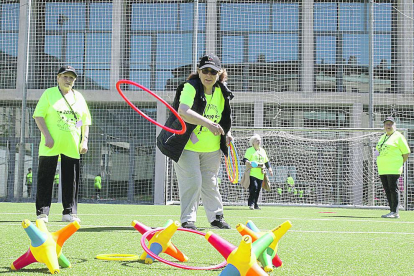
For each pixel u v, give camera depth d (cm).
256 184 1205
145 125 1889
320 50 1858
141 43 1892
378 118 1847
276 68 1859
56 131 626
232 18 1866
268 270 271
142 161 1886
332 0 1862
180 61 1883
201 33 1858
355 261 329
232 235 480
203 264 298
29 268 270
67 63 1891
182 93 491
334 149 1797
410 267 309
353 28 1861
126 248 369
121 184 1889
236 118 1850
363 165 1758
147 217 790
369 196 1666
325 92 1834
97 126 1914
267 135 1778
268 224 677
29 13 1571
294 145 1808
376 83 1842
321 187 1777
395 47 1847
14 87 1895
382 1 1853
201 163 539
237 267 217
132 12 1895
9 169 1878
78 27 1898
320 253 366
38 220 268
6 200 1709
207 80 494
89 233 482
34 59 1897
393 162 965
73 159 642
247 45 1864
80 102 651
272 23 1862
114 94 1880
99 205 1355
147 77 1883
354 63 1859
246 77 1855
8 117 1900
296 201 1784
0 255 324
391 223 747
